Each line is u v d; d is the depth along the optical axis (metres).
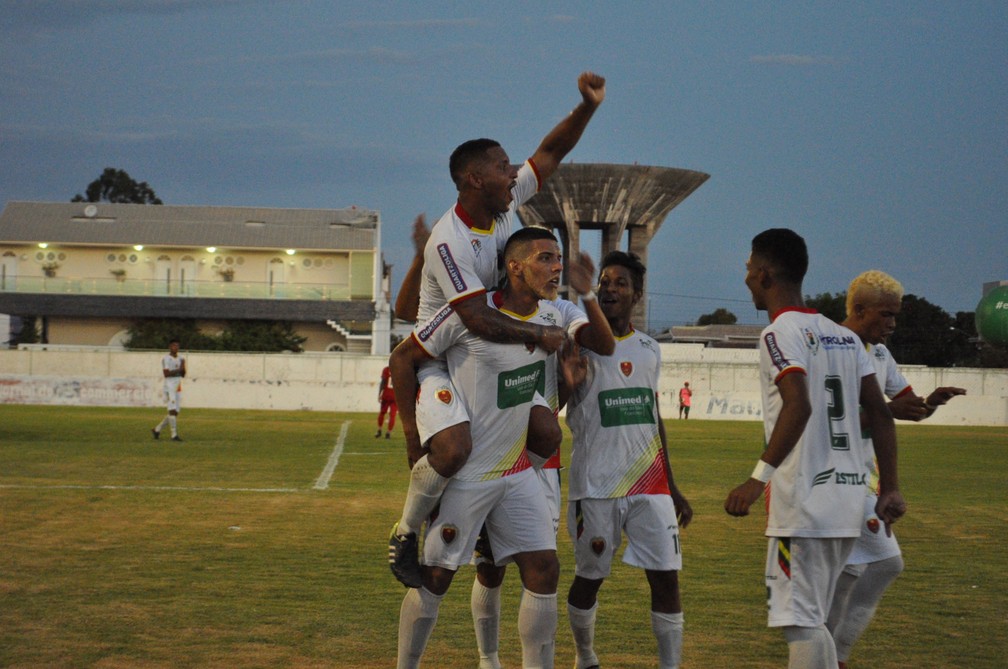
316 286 75.88
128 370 50.44
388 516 12.87
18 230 74.44
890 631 7.40
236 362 49.78
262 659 6.39
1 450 21.95
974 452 29.31
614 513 6.30
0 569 9.05
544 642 5.73
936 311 66.75
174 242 74.69
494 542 5.82
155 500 13.98
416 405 5.72
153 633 6.95
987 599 8.53
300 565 9.47
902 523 13.60
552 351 5.63
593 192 68.62
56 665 6.16
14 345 75.25
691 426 41.56
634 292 6.46
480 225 5.75
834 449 5.14
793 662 5.05
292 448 24.44
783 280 5.36
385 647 6.71
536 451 5.85
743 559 10.45
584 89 6.29
